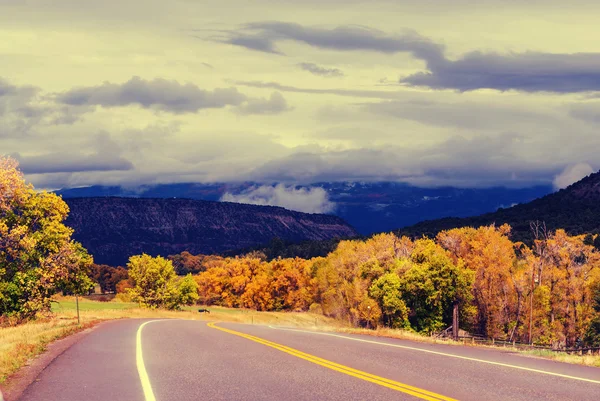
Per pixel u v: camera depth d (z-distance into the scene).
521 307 76.31
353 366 12.10
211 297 159.12
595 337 71.81
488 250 79.56
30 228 47.31
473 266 80.75
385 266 82.44
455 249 83.94
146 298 107.00
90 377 10.90
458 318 76.75
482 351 16.23
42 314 44.91
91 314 49.78
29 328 26.94
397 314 75.81
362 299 82.31
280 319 96.12
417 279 74.00
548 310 74.50
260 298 144.62
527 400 8.59
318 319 100.88
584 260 75.88
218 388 9.52
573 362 14.90
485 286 79.81
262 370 11.53
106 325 29.95
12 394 9.31
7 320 41.81
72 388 9.75
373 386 9.68
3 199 45.41
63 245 47.16
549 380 10.42
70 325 28.22
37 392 9.42
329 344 17.06
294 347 16.06
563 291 74.94
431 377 10.64
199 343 17.42
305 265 146.50
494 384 9.94
